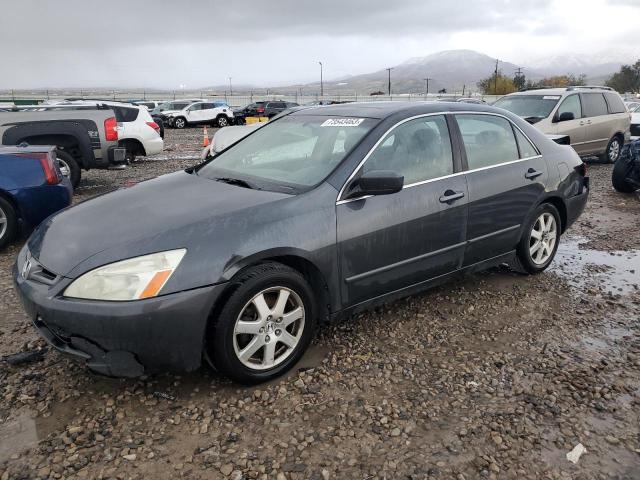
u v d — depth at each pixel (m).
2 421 2.76
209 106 35.84
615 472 2.47
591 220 7.29
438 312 4.16
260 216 3.05
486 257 4.34
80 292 2.71
